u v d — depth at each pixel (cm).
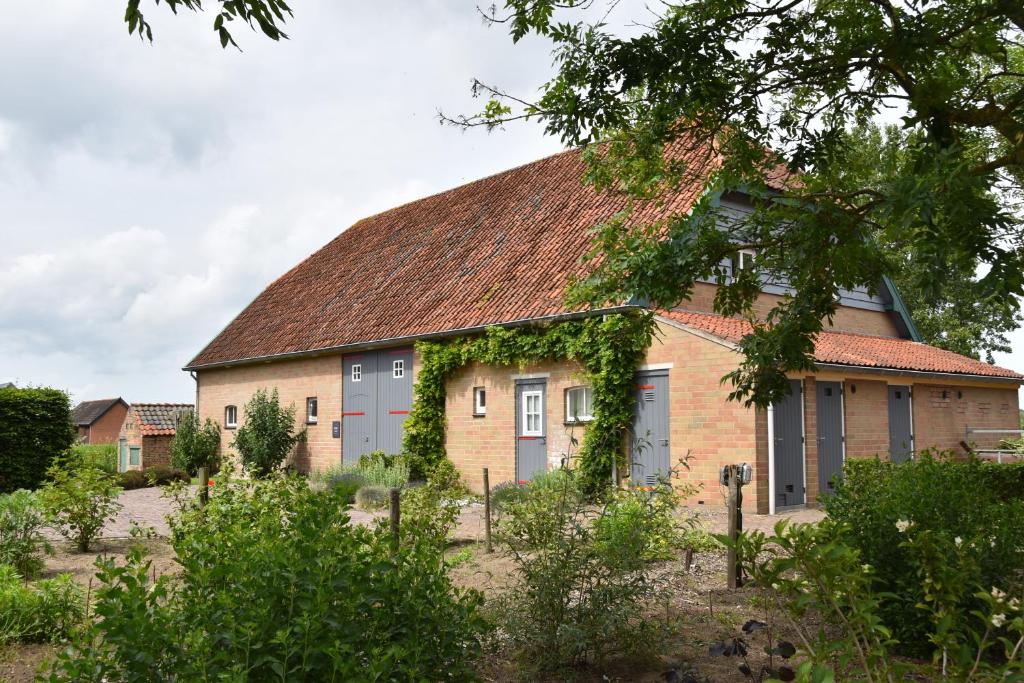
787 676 385
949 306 3061
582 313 1512
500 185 2438
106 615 352
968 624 471
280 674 340
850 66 587
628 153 737
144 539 1145
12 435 2031
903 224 468
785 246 654
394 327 2077
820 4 626
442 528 827
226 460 970
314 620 357
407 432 1934
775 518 1266
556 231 1958
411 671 383
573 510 567
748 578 740
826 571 303
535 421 1702
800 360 646
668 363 1473
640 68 576
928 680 460
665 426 1471
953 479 615
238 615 359
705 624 614
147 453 2941
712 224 669
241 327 2872
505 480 1750
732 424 1373
